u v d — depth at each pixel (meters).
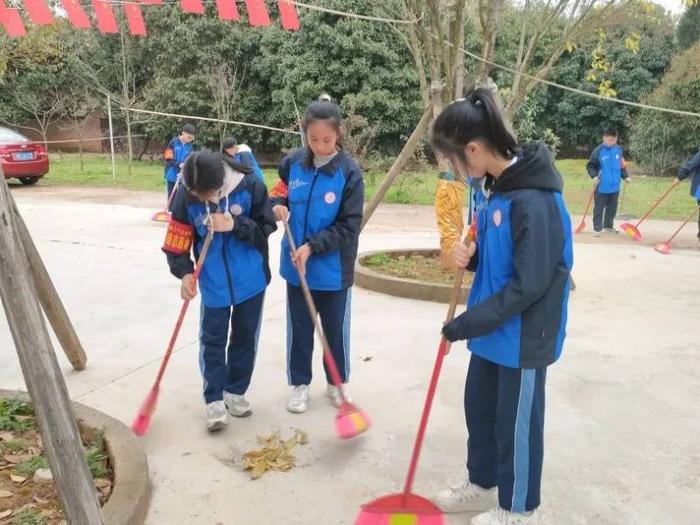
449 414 3.46
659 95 18.69
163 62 20.81
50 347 1.84
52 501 2.57
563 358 4.26
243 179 3.22
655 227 10.73
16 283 1.78
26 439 3.05
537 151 2.21
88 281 6.15
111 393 3.71
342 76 18.23
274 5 18.78
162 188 15.04
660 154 19.05
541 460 2.41
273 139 20.42
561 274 2.25
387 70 17.97
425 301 5.56
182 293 3.15
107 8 4.30
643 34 21.77
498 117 2.16
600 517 2.59
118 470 2.71
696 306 5.60
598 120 23.09
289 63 18.58
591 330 4.87
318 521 2.57
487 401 2.52
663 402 3.63
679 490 2.78
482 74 5.74
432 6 5.49
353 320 5.01
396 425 3.34
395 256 6.95
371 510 2.36
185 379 3.90
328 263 3.35
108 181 16.28
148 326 4.85
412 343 4.50
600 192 9.76
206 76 19.80
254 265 3.28
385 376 3.95
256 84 20.25
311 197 3.31
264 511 2.63
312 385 3.85
